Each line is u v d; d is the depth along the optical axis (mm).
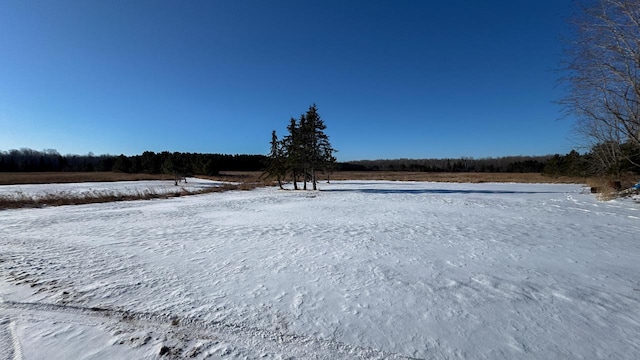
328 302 3971
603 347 2936
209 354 2902
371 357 2842
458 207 14727
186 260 5949
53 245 7293
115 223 10672
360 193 24312
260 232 8812
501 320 3465
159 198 22391
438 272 5109
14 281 4785
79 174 66188
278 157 31047
